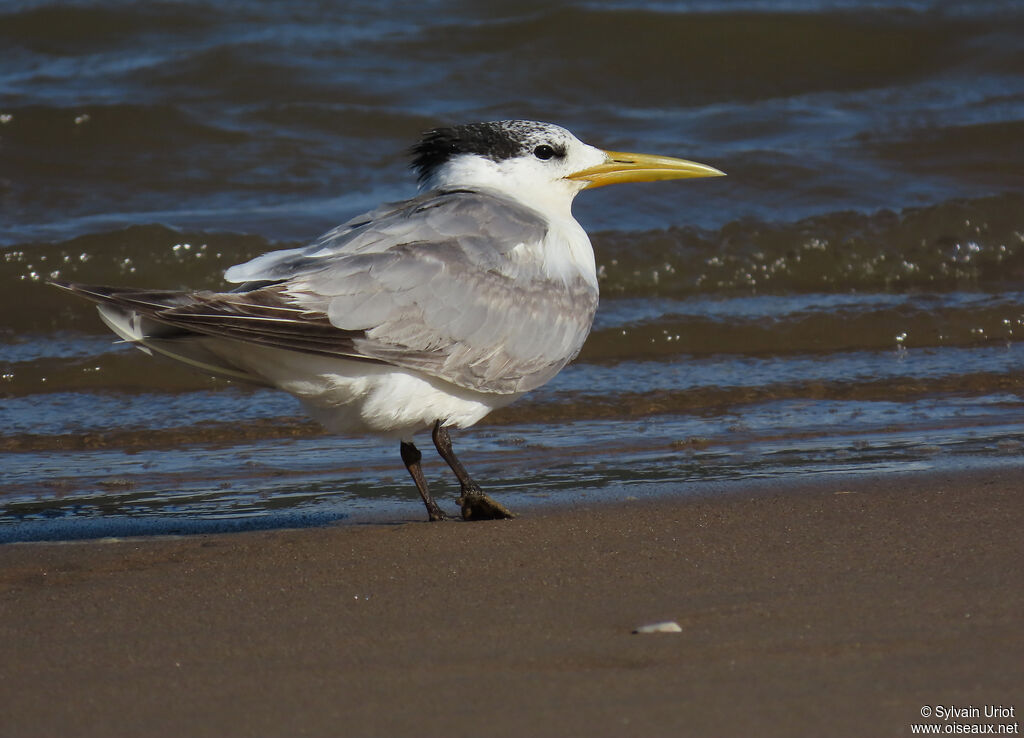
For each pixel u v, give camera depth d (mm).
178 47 27266
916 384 14523
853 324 16781
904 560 7961
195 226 19250
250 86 25469
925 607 7023
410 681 6137
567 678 6113
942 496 9688
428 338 9219
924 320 16906
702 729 5492
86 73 25797
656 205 21266
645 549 8445
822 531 8742
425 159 11234
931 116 25453
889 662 6211
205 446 12727
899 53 28625
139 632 7027
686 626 6820
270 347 8758
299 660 6488
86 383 14734
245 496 10906
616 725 5559
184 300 8273
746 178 22094
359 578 8016
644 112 25812
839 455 11555
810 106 26203
